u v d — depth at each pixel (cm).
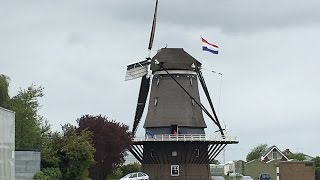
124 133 7044
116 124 7000
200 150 8031
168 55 8362
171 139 7869
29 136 5422
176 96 8269
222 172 15775
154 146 8006
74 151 5372
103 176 6850
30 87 5831
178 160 8031
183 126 8162
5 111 3788
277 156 14212
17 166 4638
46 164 5216
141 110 8531
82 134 5838
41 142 5469
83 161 5431
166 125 8162
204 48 8106
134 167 9469
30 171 4722
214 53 8156
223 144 8069
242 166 13975
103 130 6794
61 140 5506
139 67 8588
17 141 5341
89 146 5472
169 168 8006
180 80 8306
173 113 8200
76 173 5397
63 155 5412
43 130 5694
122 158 7025
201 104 8350
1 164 3684
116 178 7556
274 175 12488
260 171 12700
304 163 11038
